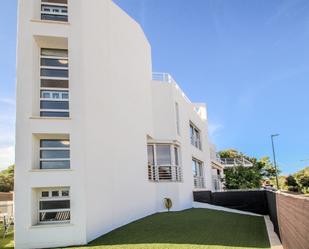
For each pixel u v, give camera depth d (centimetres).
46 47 1044
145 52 1650
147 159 1531
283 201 747
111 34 1247
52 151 996
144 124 1521
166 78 1733
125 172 1253
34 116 948
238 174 3403
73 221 904
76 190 923
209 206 1853
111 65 1217
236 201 1886
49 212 939
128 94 1362
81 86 981
